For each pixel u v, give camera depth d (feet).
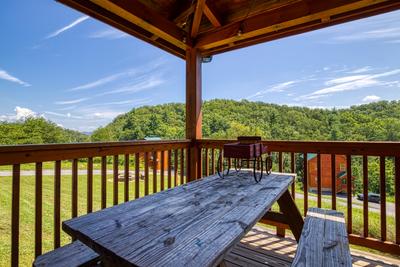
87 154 6.88
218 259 2.43
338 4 8.07
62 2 8.08
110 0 7.84
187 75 11.90
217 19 10.88
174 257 2.38
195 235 2.89
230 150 6.31
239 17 10.93
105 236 2.87
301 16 8.72
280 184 5.85
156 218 3.49
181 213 3.70
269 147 9.39
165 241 2.73
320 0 8.39
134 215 3.63
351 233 7.83
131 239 2.79
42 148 5.77
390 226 10.64
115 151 7.78
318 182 8.48
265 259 7.03
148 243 2.68
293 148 8.92
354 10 8.40
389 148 7.20
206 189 5.35
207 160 11.08
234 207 4.00
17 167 5.38
